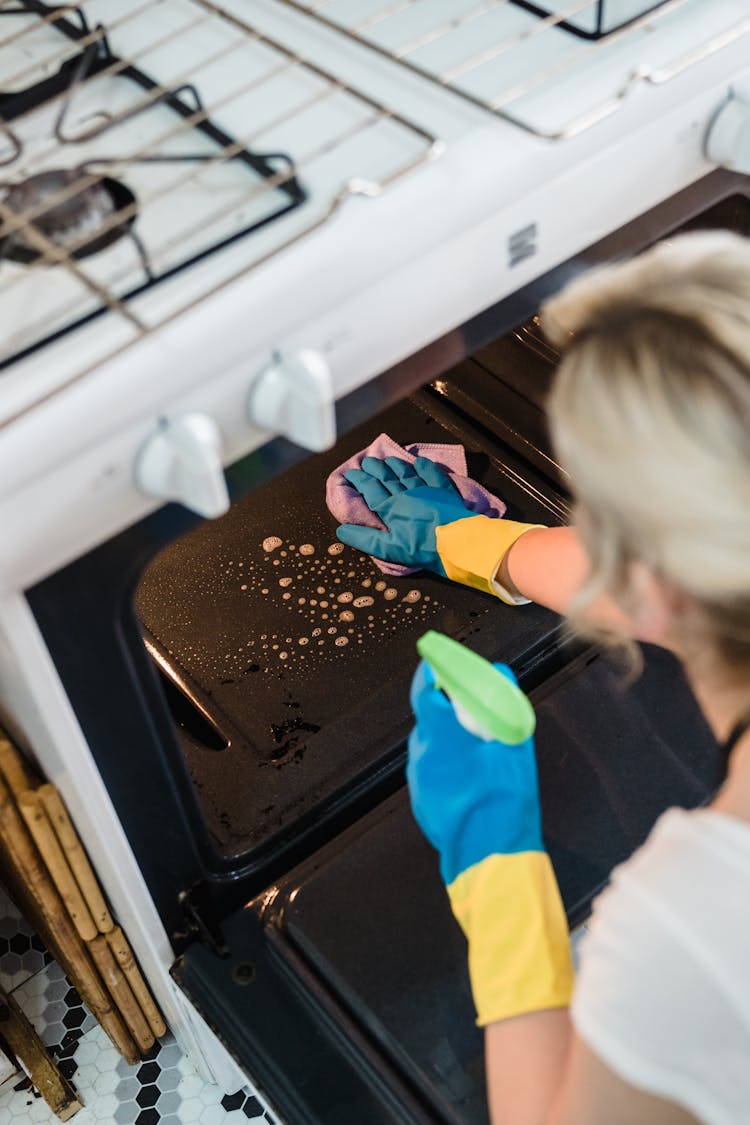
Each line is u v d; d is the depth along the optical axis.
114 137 0.81
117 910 1.10
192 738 1.19
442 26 0.86
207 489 0.69
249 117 0.81
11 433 0.64
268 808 1.11
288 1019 1.04
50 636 0.76
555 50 0.82
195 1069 1.33
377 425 1.43
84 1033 1.35
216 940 1.08
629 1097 0.66
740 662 0.68
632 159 0.83
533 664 1.20
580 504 0.67
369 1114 0.99
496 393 1.37
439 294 0.78
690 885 0.62
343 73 0.82
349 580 1.30
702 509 0.59
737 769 0.68
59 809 0.92
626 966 0.62
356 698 1.20
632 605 0.69
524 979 0.82
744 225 1.07
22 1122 1.30
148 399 0.67
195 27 0.88
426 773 0.89
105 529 0.72
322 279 0.71
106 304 0.67
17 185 0.75
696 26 0.82
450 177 0.74
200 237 0.73
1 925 1.43
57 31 0.90
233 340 0.69
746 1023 0.59
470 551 1.20
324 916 1.04
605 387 0.62
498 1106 0.80
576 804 1.07
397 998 1.00
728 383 0.59
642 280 0.65
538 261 0.83
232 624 1.28
